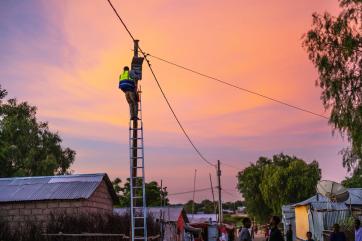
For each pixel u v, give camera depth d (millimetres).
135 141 16203
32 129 50938
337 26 19234
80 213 20578
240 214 123000
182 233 39781
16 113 51656
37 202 22906
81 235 17812
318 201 31625
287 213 47469
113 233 18422
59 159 53062
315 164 69750
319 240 30094
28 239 17812
